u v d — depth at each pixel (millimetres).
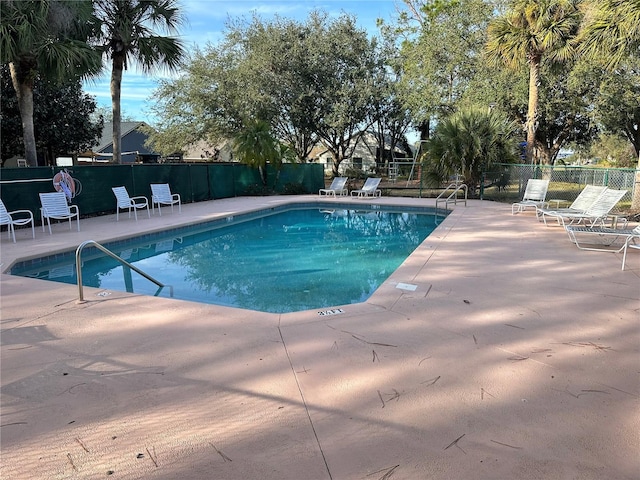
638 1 8844
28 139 10422
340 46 20688
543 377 2746
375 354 3090
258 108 20359
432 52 19672
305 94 20375
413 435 2166
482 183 14711
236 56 21406
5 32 8578
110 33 12016
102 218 10828
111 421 2328
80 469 1955
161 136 22641
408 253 8039
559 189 13398
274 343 3303
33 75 10203
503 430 2199
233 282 6199
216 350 3193
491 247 6875
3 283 5121
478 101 18328
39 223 9750
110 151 32781
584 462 1957
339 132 22062
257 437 2172
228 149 25422
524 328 3551
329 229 10828
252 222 11984
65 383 2744
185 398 2549
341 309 4031
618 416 2318
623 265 5488
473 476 1873
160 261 7562
